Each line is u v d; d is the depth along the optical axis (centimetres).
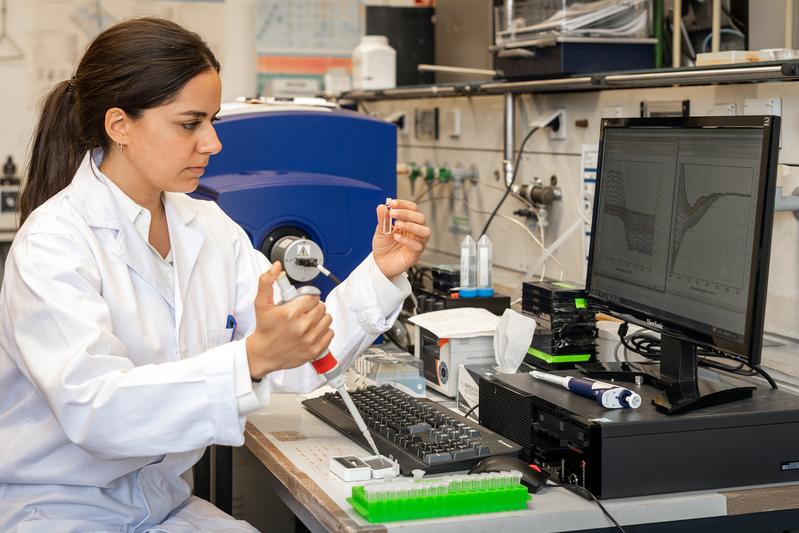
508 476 127
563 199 247
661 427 130
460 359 179
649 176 153
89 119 142
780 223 183
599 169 169
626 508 127
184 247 155
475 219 296
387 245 160
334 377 139
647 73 193
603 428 128
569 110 241
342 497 128
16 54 364
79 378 124
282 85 394
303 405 174
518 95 264
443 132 312
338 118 233
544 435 141
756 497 132
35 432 141
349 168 236
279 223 211
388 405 160
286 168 229
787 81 175
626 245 159
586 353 174
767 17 208
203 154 141
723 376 166
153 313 148
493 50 252
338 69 399
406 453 140
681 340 142
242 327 169
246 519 235
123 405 122
